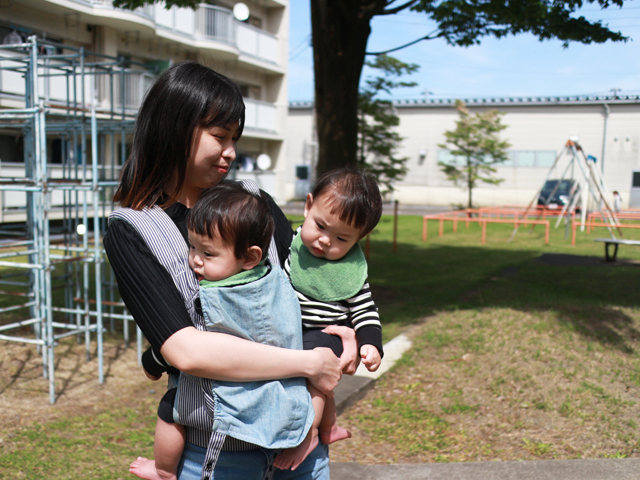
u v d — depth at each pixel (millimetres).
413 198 34188
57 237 11078
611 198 29484
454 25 7160
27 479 3242
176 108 1452
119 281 1400
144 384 4848
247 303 1375
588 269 9938
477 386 4586
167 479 1543
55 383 4797
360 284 1645
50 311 4305
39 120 4176
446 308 7129
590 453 3537
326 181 1609
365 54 7895
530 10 6004
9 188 4297
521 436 3801
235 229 1356
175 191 1512
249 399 1370
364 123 19234
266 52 23797
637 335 5676
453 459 3561
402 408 4320
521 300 7238
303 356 1424
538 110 31016
